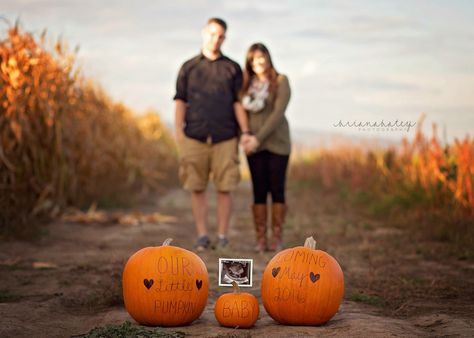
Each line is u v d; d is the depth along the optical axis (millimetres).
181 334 3545
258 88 7188
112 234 8508
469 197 8227
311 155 24766
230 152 7242
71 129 10422
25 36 9219
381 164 12680
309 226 9648
